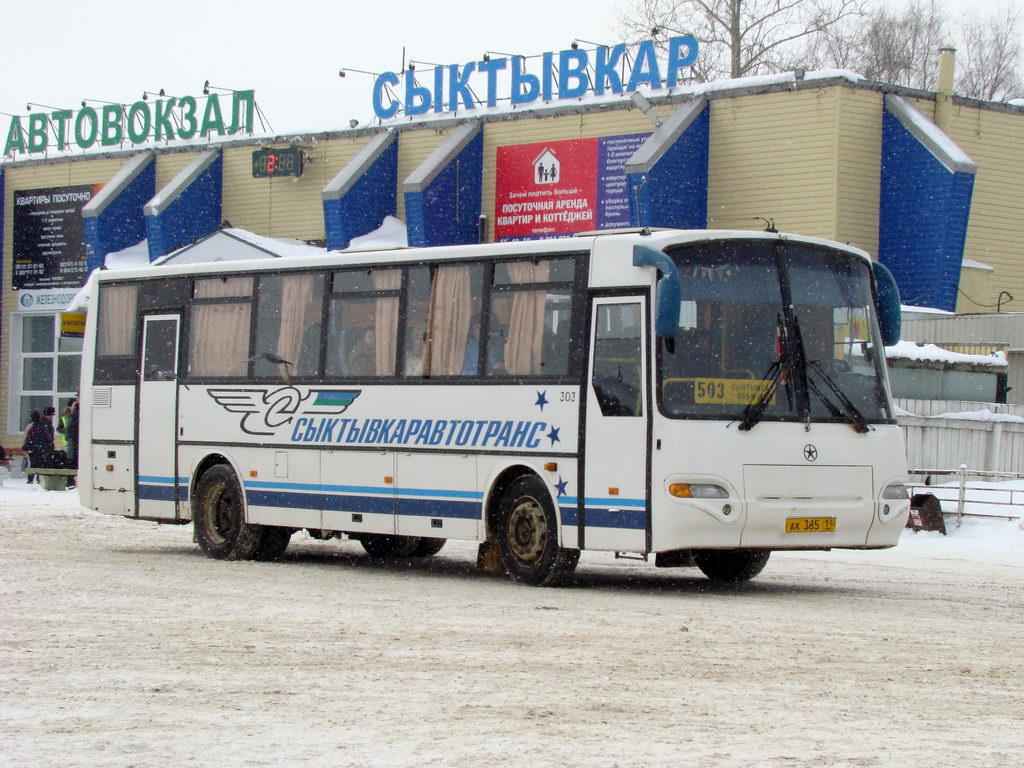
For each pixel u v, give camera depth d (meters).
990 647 11.49
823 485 14.92
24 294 47.62
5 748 7.66
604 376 14.92
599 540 14.86
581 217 36.56
